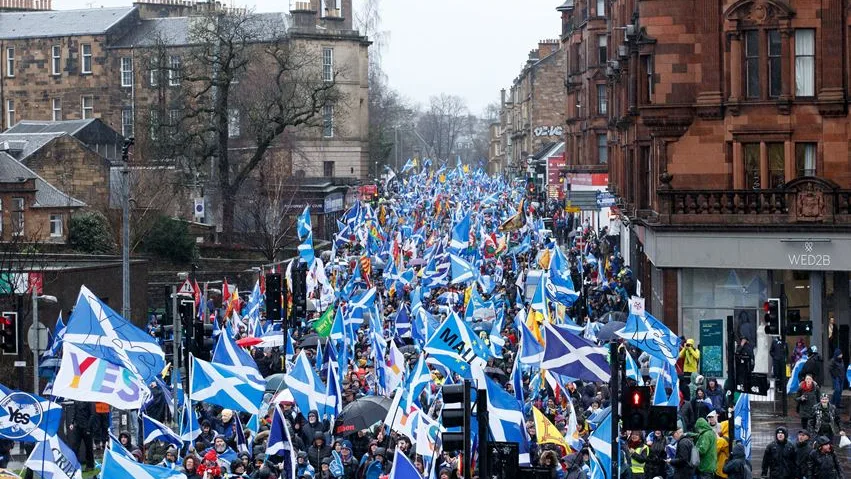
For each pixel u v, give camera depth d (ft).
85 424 122.11
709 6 181.98
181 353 129.39
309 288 194.49
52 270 174.40
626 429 96.02
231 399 103.40
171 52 456.86
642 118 185.47
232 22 370.12
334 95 347.77
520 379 109.91
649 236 189.98
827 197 172.24
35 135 338.34
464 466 82.07
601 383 126.52
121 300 192.65
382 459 98.27
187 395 114.42
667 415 89.76
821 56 179.01
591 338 144.15
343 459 102.73
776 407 153.89
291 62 369.09
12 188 280.51
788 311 150.41
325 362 132.57
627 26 222.28
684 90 183.11
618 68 246.06
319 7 476.54
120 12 484.33
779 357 149.48
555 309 151.64
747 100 181.47
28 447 129.18
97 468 118.11
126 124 473.67
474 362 102.94
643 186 205.57
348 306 153.48
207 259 292.20
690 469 101.04
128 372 93.45
